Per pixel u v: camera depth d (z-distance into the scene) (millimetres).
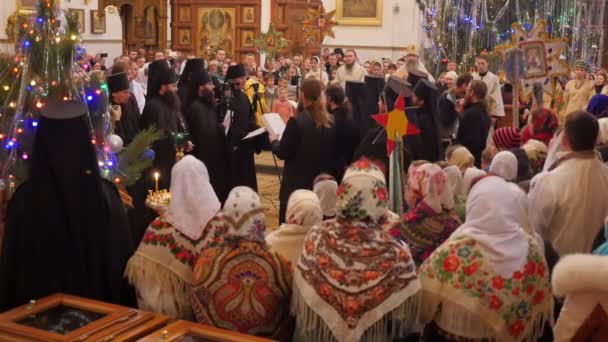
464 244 2877
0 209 3781
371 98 6750
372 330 2730
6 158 3961
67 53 4055
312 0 17031
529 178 4297
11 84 4062
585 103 10695
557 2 16516
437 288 2875
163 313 3068
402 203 4332
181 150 6410
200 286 2885
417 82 6387
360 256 2729
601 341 2297
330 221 2852
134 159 4445
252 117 7383
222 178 7051
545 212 3627
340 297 2688
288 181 5547
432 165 3365
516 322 2834
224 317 2861
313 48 17516
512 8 16641
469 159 4570
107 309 2814
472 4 16688
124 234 3246
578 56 16469
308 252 2801
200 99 6953
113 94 5867
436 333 2961
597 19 17344
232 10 16266
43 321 2734
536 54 5746
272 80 11953
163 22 15852
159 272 3074
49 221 2906
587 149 3611
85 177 2908
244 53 16281
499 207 2861
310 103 5500
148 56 15727
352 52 10305
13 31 4219
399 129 4164
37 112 3975
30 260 2934
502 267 2811
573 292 2312
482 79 9258
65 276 2957
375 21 20172
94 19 17844
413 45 8242
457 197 3691
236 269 2869
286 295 2941
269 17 17219
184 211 3133
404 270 2768
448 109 6770
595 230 3559
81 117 2887
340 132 5801
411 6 19922
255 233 2898
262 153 12023
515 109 5789
